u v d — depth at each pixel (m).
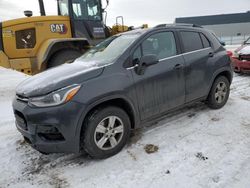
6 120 5.01
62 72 3.44
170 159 3.22
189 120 4.39
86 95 3.01
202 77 4.36
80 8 8.29
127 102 3.39
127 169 3.07
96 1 8.58
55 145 2.99
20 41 7.64
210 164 3.06
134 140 3.78
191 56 4.19
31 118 2.95
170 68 3.84
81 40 8.13
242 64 7.80
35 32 7.76
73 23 8.21
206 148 3.43
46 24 7.85
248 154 3.22
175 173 2.93
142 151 3.46
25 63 7.75
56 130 2.95
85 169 3.14
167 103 3.90
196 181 2.76
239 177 2.78
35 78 3.56
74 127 2.97
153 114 3.78
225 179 2.77
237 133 3.81
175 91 3.96
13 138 4.14
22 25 7.59
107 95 3.16
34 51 7.84
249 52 7.70
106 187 2.78
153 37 3.83
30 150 3.70
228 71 4.87
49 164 3.30
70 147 3.03
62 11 8.62
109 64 3.35
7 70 9.77
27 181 2.98
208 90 4.56
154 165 3.11
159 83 3.71
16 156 3.55
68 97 2.92
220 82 4.77
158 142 3.67
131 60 3.50
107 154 3.32
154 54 3.76
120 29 9.57
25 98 3.12
